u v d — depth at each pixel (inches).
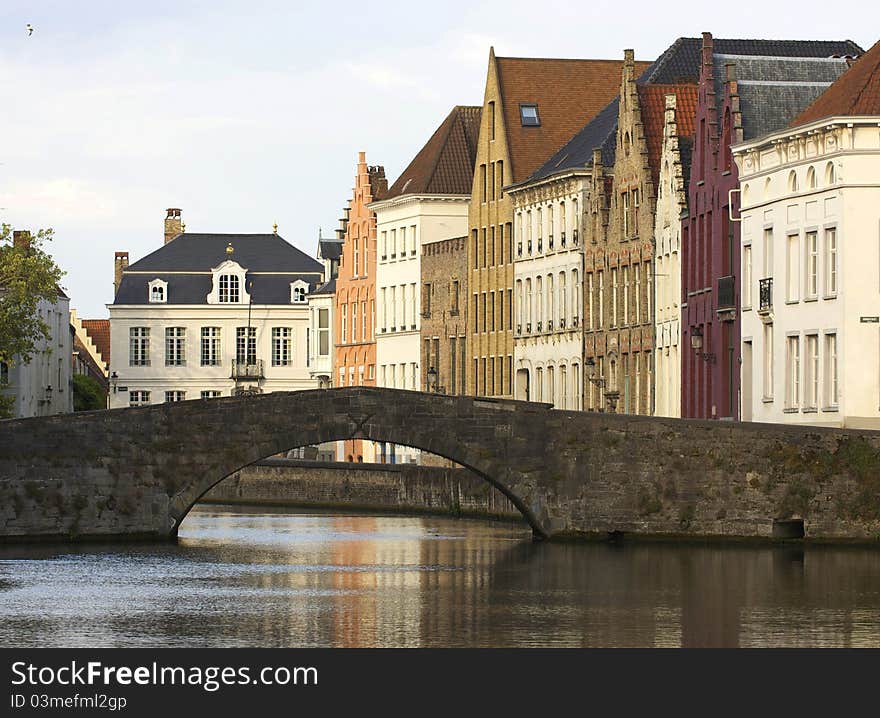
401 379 5561.0
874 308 3070.9
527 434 3046.3
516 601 2279.8
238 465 3097.9
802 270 3193.9
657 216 3900.1
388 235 5634.8
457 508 4057.6
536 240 4606.3
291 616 2171.5
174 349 6909.5
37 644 1969.7
